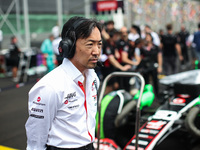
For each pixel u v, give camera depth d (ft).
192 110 9.43
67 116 4.12
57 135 4.16
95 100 4.66
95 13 37.24
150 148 8.14
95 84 4.73
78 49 4.09
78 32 4.02
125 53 16.06
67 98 4.08
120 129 10.27
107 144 9.12
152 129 8.97
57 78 4.05
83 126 4.29
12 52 28.96
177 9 55.52
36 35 37.91
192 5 62.39
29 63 29.60
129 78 15.81
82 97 4.24
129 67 15.96
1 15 32.76
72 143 4.20
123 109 9.57
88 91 4.45
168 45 26.37
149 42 16.71
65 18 38.70
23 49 32.14
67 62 4.19
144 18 45.75
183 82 11.00
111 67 15.75
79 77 4.15
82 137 4.28
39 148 4.20
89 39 4.02
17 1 34.04
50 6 39.96
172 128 10.94
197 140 11.09
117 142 9.99
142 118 10.16
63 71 4.13
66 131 4.17
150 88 11.34
